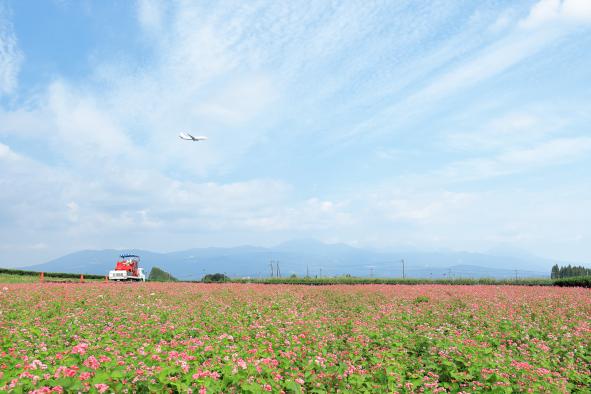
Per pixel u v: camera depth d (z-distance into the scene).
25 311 18.44
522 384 9.35
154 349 10.50
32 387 7.36
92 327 15.33
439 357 11.41
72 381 7.38
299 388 8.54
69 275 54.75
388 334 14.52
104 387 7.23
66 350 10.93
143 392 7.90
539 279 41.47
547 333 15.11
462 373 9.98
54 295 24.48
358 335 14.09
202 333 14.48
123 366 8.56
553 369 11.12
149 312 19.55
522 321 16.52
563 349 12.84
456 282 43.59
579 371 11.21
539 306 20.52
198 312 19.27
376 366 10.54
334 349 12.70
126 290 28.80
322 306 22.80
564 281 37.41
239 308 20.73
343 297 26.14
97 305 21.58
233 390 8.01
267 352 11.27
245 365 8.98
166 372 8.23
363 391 9.12
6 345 11.34
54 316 18.02
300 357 11.25
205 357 10.67
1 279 41.91
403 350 12.40
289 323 15.91
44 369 8.55
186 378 8.21
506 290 28.62
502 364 10.59
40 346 11.54
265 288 32.16
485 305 20.94
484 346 12.71
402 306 21.41
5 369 8.52
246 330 14.77
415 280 44.97
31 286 29.44
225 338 12.62
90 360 8.67
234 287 32.84
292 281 48.94
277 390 8.37
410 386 9.27
